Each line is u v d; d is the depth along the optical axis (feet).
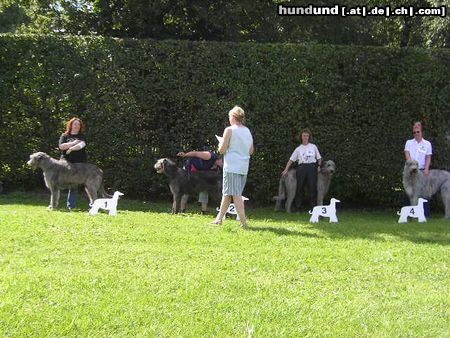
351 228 28.50
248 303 15.62
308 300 16.11
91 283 16.67
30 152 39.50
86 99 38.73
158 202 39.70
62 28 55.93
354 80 38.17
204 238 23.65
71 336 12.99
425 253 22.52
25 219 26.20
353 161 38.42
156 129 38.86
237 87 37.91
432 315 15.20
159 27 52.95
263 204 40.14
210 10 50.80
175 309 14.92
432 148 38.29
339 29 58.54
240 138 26.78
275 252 21.66
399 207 40.14
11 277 16.89
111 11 52.90
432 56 38.01
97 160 39.09
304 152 36.40
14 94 39.01
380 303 16.12
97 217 27.99
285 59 37.83
